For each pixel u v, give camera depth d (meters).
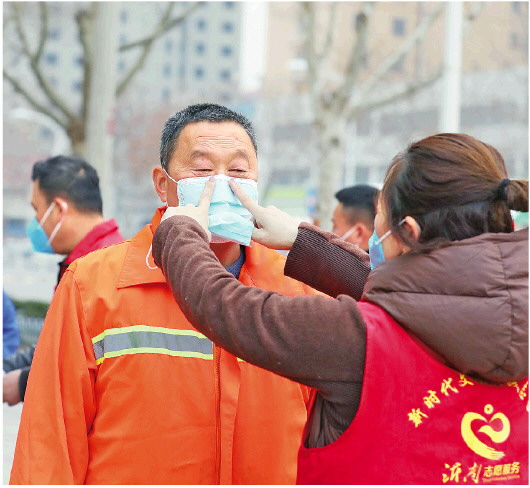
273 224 2.29
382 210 1.89
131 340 2.18
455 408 1.75
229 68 54.91
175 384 2.17
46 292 16.39
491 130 24.09
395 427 1.72
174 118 2.41
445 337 1.69
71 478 2.09
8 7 11.78
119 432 2.14
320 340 1.73
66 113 11.48
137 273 2.24
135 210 38.03
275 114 29.05
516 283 1.69
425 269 1.73
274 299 1.79
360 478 1.74
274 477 2.21
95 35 9.58
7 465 4.16
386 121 25.83
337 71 15.09
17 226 35.72
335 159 11.01
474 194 1.75
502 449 1.78
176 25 12.40
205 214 2.14
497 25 21.03
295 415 2.27
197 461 2.15
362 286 2.31
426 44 18.64
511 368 1.69
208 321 1.80
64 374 2.18
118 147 30.95
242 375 2.23
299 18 12.11
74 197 3.52
